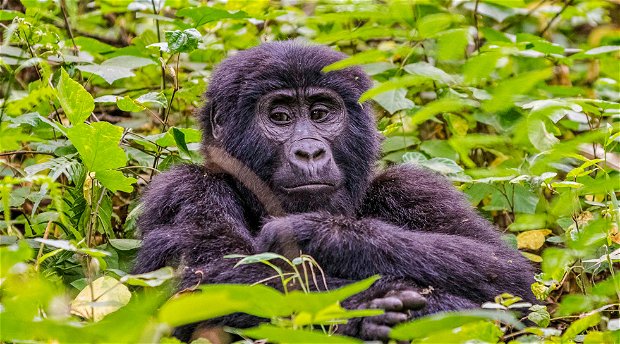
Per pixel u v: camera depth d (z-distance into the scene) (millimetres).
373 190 9555
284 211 8812
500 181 9945
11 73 9859
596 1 13641
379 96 9891
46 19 12609
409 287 7234
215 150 9359
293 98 9117
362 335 6742
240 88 9211
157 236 8219
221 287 4723
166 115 10758
